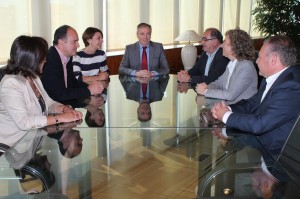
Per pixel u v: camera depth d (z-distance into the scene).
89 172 2.01
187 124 2.19
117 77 3.56
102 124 2.16
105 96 2.75
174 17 6.10
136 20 5.29
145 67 3.94
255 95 2.26
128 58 3.94
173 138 2.21
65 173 1.88
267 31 6.75
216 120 2.20
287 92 1.85
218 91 2.66
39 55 2.05
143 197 1.98
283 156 1.79
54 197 1.69
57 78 2.56
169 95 2.81
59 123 2.10
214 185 1.81
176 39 5.57
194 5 6.72
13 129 2.06
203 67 3.62
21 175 1.75
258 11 6.89
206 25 7.28
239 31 2.62
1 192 1.63
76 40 2.75
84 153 2.04
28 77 2.08
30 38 2.06
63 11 4.17
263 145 1.96
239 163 1.87
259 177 1.69
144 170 2.20
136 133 2.20
